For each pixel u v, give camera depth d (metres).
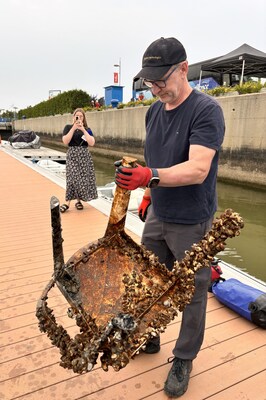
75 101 23.09
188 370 1.69
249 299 2.22
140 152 14.70
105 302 1.30
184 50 1.38
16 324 2.23
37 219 4.61
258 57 11.72
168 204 1.58
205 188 1.54
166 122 1.54
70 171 4.70
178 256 1.64
